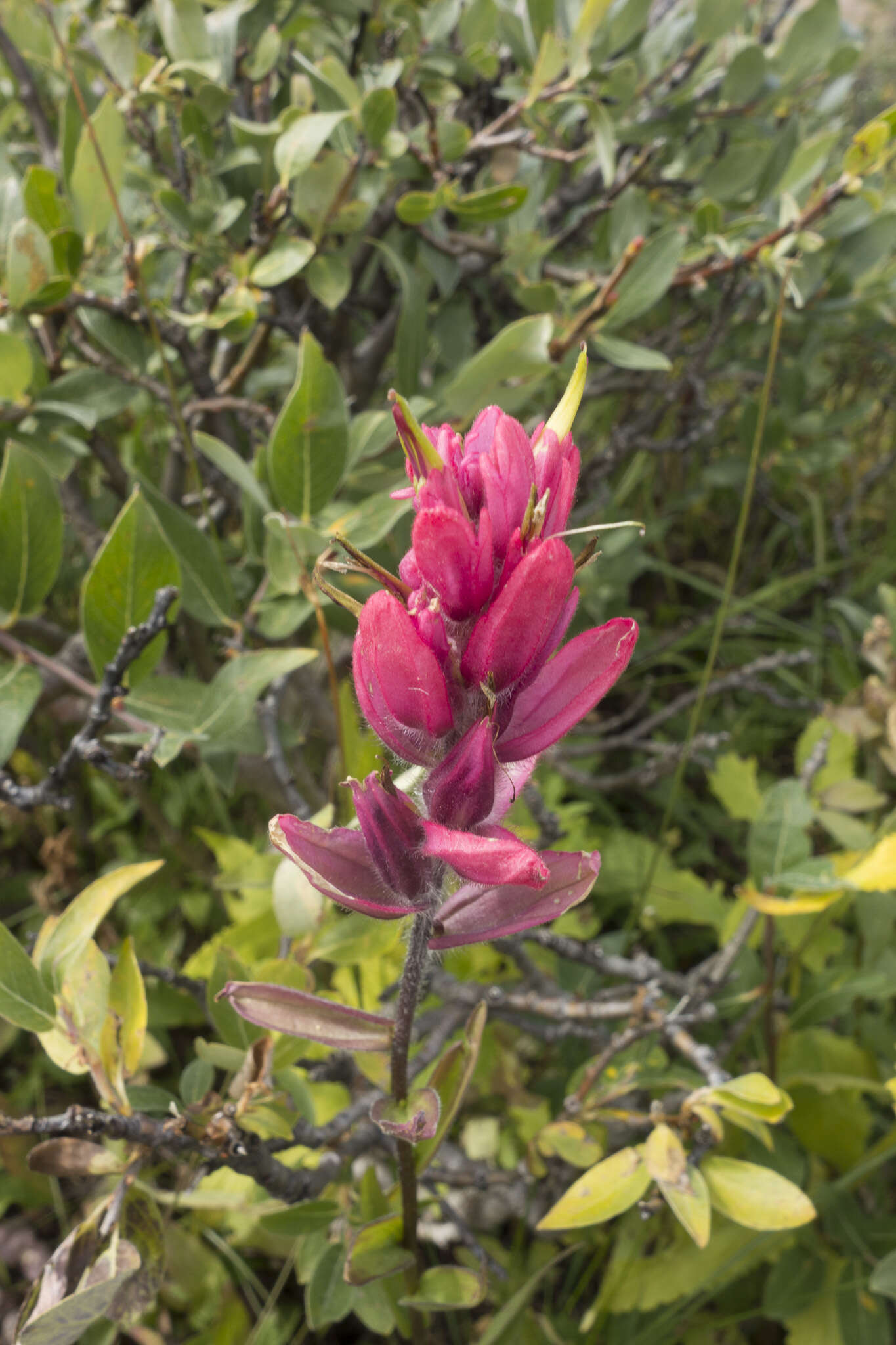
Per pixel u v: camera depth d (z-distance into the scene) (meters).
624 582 0.48
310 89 0.33
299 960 0.27
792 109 0.42
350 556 0.16
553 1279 0.34
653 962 0.32
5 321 0.32
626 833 0.42
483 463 0.16
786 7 0.43
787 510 0.61
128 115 0.33
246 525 0.32
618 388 0.47
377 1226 0.23
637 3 0.34
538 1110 0.33
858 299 0.44
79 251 0.30
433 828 0.16
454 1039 0.31
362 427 0.31
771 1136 0.31
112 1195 0.22
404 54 0.36
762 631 0.54
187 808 0.46
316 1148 0.25
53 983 0.24
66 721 0.36
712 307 0.50
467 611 0.16
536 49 0.34
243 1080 0.23
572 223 0.41
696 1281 0.29
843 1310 0.30
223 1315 0.32
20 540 0.28
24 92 0.37
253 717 0.31
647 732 0.45
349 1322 0.34
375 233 0.36
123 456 0.47
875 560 0.57
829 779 0.37
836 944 0.34
